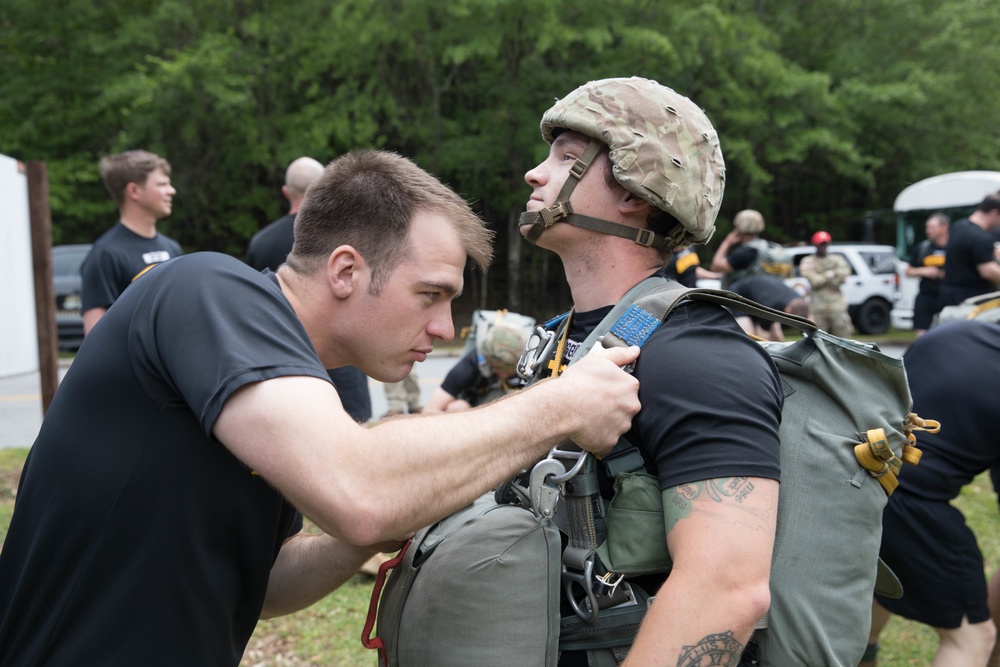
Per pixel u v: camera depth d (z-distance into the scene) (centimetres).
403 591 144
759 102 1686
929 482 243
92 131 1744
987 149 2022
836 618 131
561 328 160
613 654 136
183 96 1588
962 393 241
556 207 145
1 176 448
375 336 137
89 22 1720
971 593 244
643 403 130
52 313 494
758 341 147
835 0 1989
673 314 136
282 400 110
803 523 133
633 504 132
